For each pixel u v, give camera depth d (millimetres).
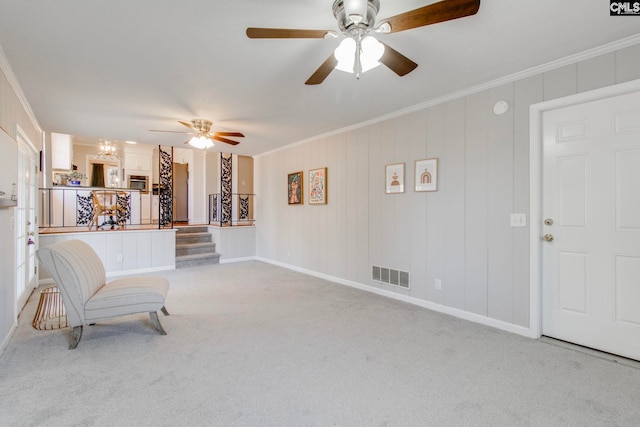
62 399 1834
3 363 2256
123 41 2170
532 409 1770
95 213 5707
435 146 3393
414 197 3615
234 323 3062
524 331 2760
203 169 9094
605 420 1679
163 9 1819
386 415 1716
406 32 2062
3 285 2449
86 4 1768
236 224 7148
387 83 2916
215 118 3973
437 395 1897
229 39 2146
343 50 1766
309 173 5227
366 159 4203
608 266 2398
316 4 1774
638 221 2271
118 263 5297
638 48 2191
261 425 1632
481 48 2291
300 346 2555
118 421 1650
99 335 2766
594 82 2373
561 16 1904
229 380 2051
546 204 2688
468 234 3131
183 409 1753
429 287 3492
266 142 5484
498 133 2900
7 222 2545
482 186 3020
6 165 2514
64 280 2475
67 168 7430
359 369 2193
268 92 3100
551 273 2676
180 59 2426
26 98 3238
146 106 3498
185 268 5836
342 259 4621
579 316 2539
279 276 5156
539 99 2646
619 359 2316
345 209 4551
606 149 2385
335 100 3352
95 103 3398
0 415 1688
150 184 9648
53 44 2205
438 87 3031
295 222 5609
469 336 2744
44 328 2904
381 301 3768
